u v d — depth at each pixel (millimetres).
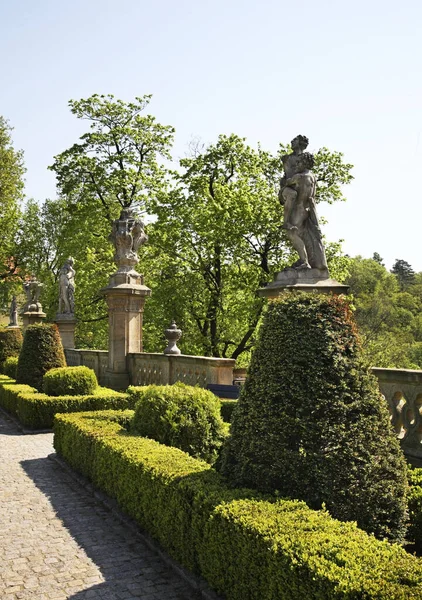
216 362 11273
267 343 4641
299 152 9633
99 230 26609
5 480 7832
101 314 28641
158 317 24797
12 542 5523
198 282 24734
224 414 9859
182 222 24125
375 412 4309
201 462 5570
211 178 25234
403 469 4285
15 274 39906
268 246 23969
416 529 4496
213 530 4070
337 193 24391
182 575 4684
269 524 3611
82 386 12789
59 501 6867
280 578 3268
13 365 18500
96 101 25922
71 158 26156
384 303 47344
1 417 13820
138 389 12195
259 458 4422
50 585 4578
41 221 40281
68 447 8375
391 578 2793
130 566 4961
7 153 33531
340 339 4453
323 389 4273
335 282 9234
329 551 3148
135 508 5762
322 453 4125
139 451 6129
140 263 24562
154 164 26656
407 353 37562
